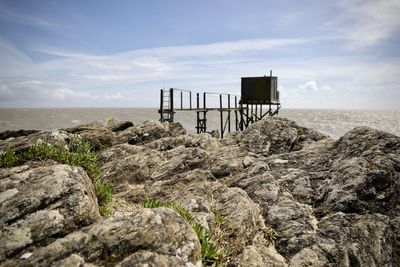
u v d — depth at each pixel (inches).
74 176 264.7
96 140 662.5
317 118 7170.3
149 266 175.6
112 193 429.4
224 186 398.9
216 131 1004.6
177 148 577.6
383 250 305.7
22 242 201.8
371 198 368.8
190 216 297.6
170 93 1092.5
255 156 574.2
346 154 465.7
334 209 367.2
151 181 477.1
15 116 6289.4
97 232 192.9
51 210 225.1
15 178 255.8
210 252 251.0
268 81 1368.1
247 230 323.6
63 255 179.0
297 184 429.1
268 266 292.0
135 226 197.6
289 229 342.0
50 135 410.9
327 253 299.1
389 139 454.0
